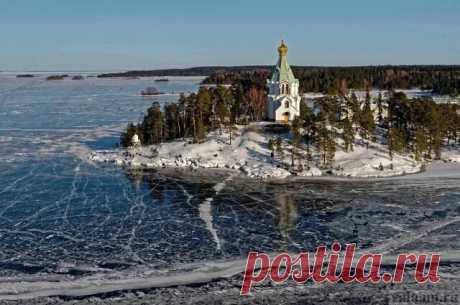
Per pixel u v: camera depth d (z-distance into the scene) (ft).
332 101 316.60
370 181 258.78
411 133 310.45
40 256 165.68
